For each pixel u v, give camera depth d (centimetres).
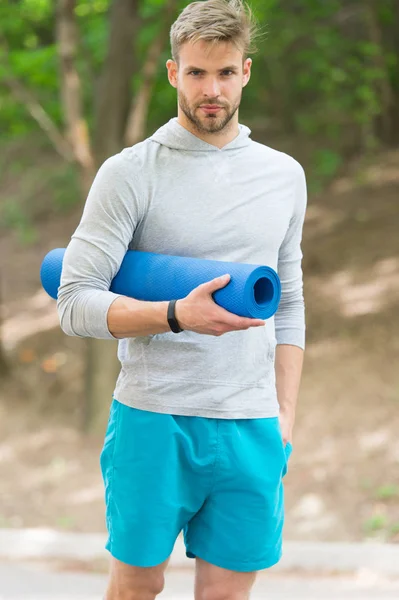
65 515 934
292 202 278
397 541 771
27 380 1224
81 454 1053
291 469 912
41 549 761
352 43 1438
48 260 283
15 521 929
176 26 256
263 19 1270
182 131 263
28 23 1254
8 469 1041
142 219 264
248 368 270
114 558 280
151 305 243
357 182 1445
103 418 1082
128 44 1060
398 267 1194
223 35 248
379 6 1434
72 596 588
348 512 832
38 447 1077
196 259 250
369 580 643
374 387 1002
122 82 1051
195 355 265
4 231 1684
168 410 265
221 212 264
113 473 272
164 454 265
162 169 262
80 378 1206
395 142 1531
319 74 1508
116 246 259
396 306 1120
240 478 268
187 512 273
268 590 611
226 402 266
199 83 253
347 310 1144
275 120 1658
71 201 1697
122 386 274
